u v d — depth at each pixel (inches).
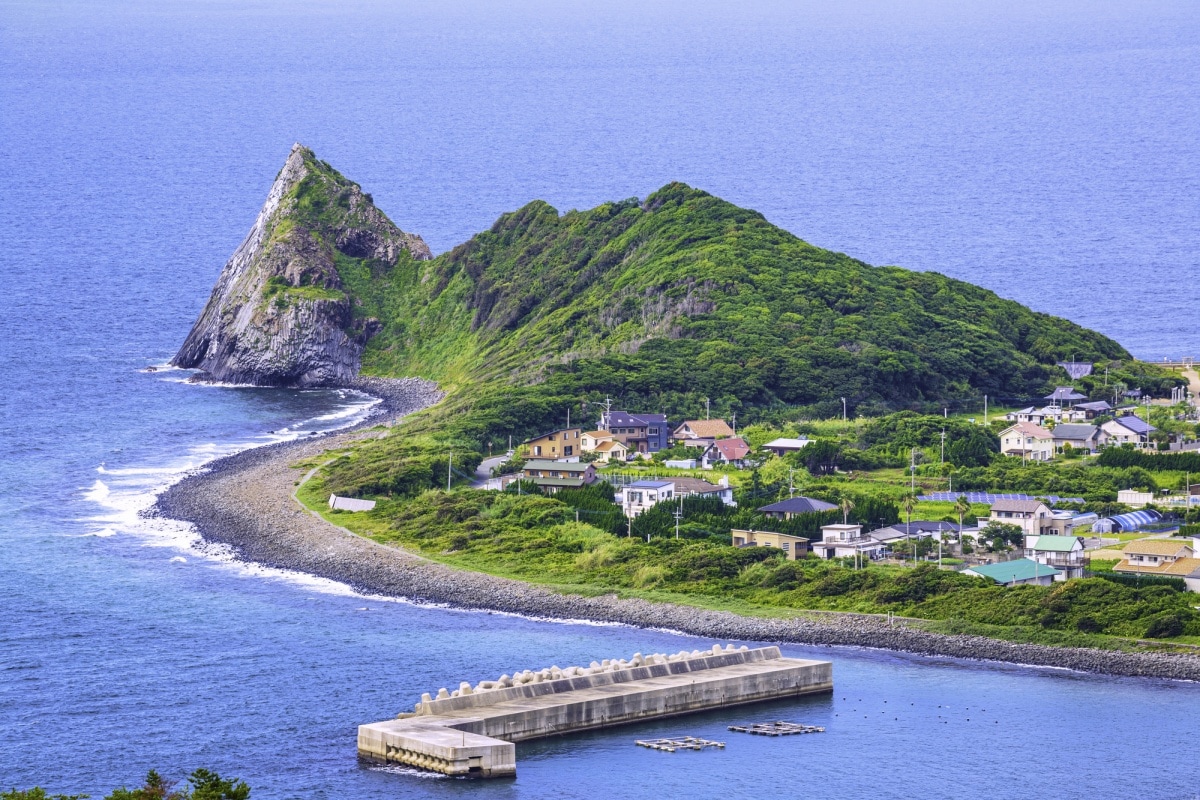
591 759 6939.0
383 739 6875.0
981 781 6742.1
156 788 5600.4
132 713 7426.2
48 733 7175.2
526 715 7160.4
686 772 6801.2
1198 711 7470.5
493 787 6614.2
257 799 6451.8
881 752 7037.4
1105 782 6742.1
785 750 7057.1
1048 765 6909.5
